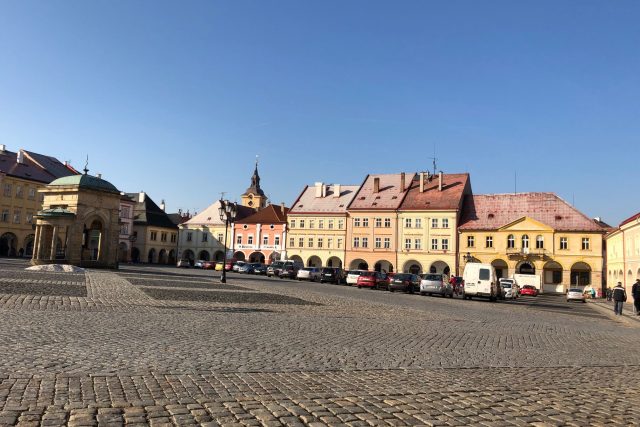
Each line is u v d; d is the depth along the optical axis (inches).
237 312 681.6
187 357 359.3
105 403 240.2
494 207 3176.7
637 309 1274.6
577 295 2110.0
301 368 346.3
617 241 2431.1
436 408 261.6
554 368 406.3
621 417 264.5
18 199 3304.6
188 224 4387.3
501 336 607.8
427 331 609.3
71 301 679.7
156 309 655.1
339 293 1344.7
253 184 5019.7
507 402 282.5
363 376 331.9
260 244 3823.8
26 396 245.9
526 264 2979.8
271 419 228.7
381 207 3319.4
